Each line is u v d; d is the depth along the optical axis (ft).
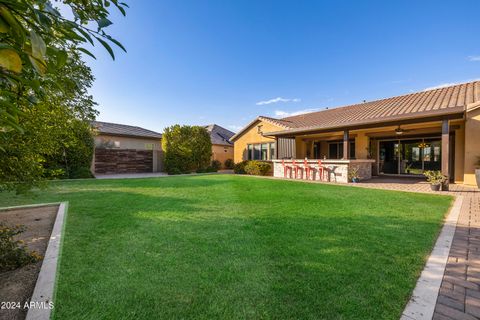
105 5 3.96
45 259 9.50
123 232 12.84
